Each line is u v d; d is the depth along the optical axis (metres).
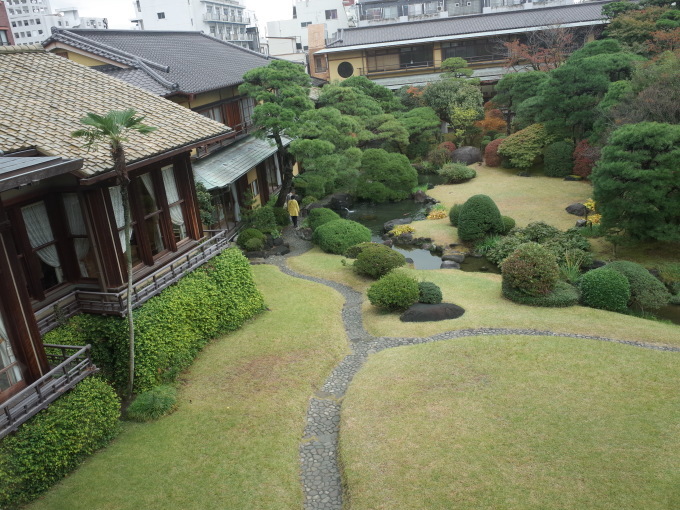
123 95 12.75
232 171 19.91
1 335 7.75
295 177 27.58
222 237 14.31
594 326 12.73
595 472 7.32
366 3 56.19
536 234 20.00
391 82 44.16
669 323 13.91
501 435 8.33
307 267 18.67
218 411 9.59
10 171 7.04
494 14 44.38
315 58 52.22
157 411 9.48
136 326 9.91
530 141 30.56
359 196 28.89
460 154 34.59
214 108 22.55
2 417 7.43
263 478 7.84
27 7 69.56
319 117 22.45
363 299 15.71
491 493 7.08
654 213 17.11
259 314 14.35
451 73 39.31
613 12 37.09
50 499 7.47
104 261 10.05
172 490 7.59
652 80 21.84
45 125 9.84
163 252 12.17
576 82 28.33
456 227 23.39
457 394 9.69
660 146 16.41
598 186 17.84
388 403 9.59
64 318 9.51
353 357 11.99
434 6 55.00
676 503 6.62
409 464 7.83
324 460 8.38
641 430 8.19
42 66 12.59
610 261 18.17
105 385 9.06
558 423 8.55
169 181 12.38
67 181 9.66
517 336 11.98
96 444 8.63
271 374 10.94
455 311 13.86
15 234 9.21
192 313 11.56
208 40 31.95
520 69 41.66
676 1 34.94
